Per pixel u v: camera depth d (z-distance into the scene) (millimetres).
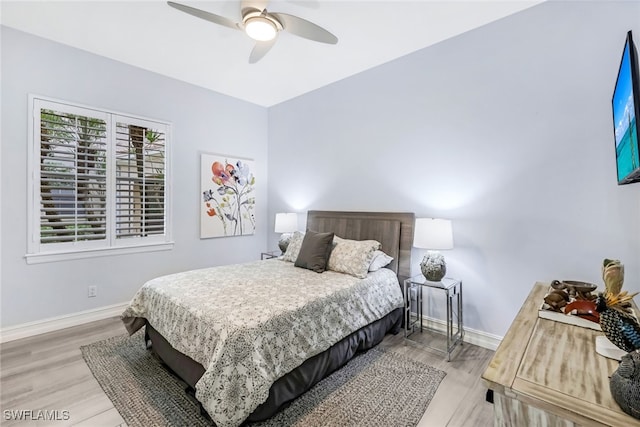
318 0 2219
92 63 3020
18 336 2646
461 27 2598
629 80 1372
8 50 2582
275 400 1651
